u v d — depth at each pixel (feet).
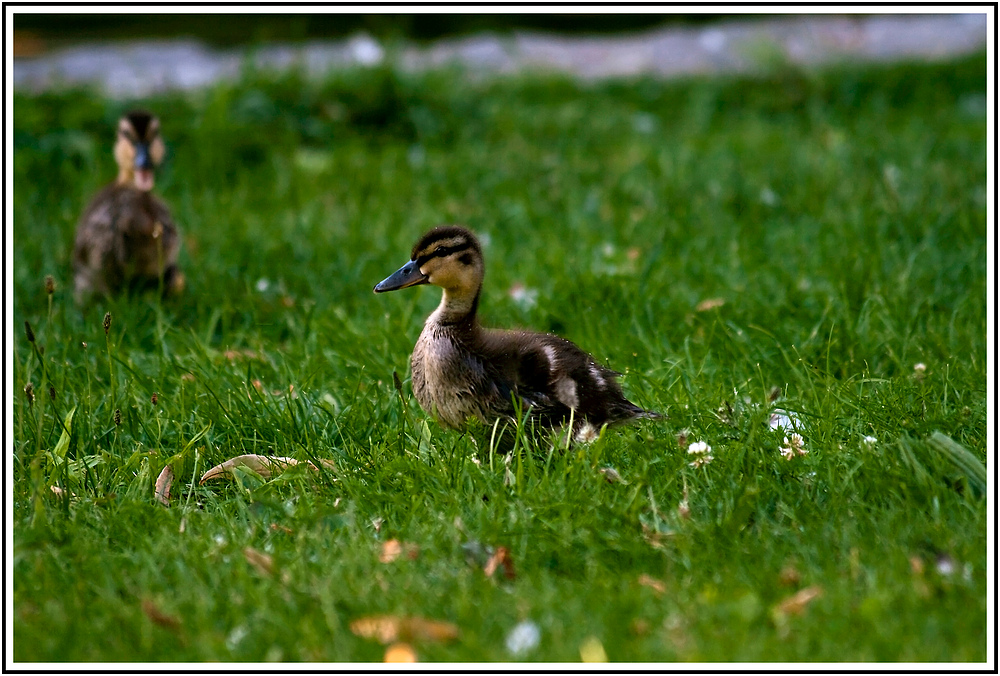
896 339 35.35
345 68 70.59
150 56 91.35
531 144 64.64
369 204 53.26
